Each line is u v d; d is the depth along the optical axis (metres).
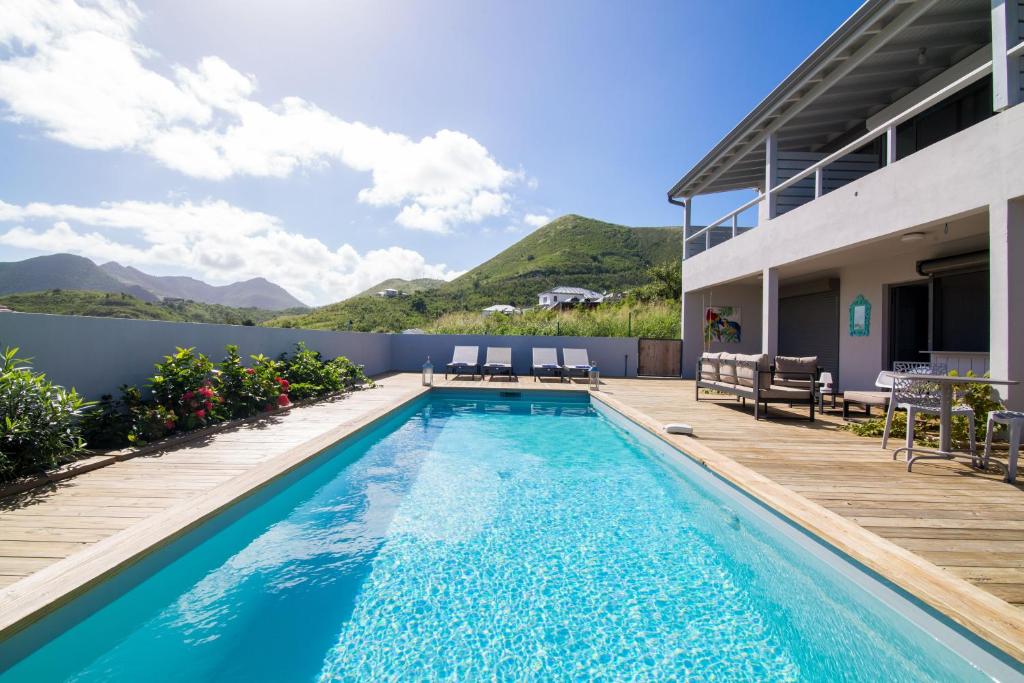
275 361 8.34
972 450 4.06
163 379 5.21
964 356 6.60
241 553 3.15
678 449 4.98
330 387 8.90
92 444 4.34
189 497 3.21
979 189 4.70
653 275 29.23
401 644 2.28
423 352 14.25
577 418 8.09
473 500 4.12
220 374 6.05
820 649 2.27
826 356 9.85
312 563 3.02
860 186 6.23
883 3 5.68
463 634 2.36
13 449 3.44
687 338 12.42
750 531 3.52
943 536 2.69
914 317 7.70
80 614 2.12
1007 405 4.43
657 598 2.67
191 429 5.16
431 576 2.88
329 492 4.32
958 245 6.70
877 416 6.62
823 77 7.18
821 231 6.95
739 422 6.31
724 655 2.22
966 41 6.48
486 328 16.42
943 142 5.07
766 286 8.30
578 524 3.62
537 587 2.76
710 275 10.61
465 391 10.23
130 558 2.36
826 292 9.84
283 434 5.25
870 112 8.63
